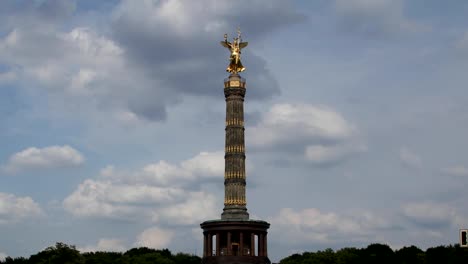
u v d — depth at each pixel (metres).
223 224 152.88
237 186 157.25
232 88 161.00
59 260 180.75
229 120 160.50
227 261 150.12
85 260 192.25
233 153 158.75
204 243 156.75
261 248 155.25
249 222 153.00
